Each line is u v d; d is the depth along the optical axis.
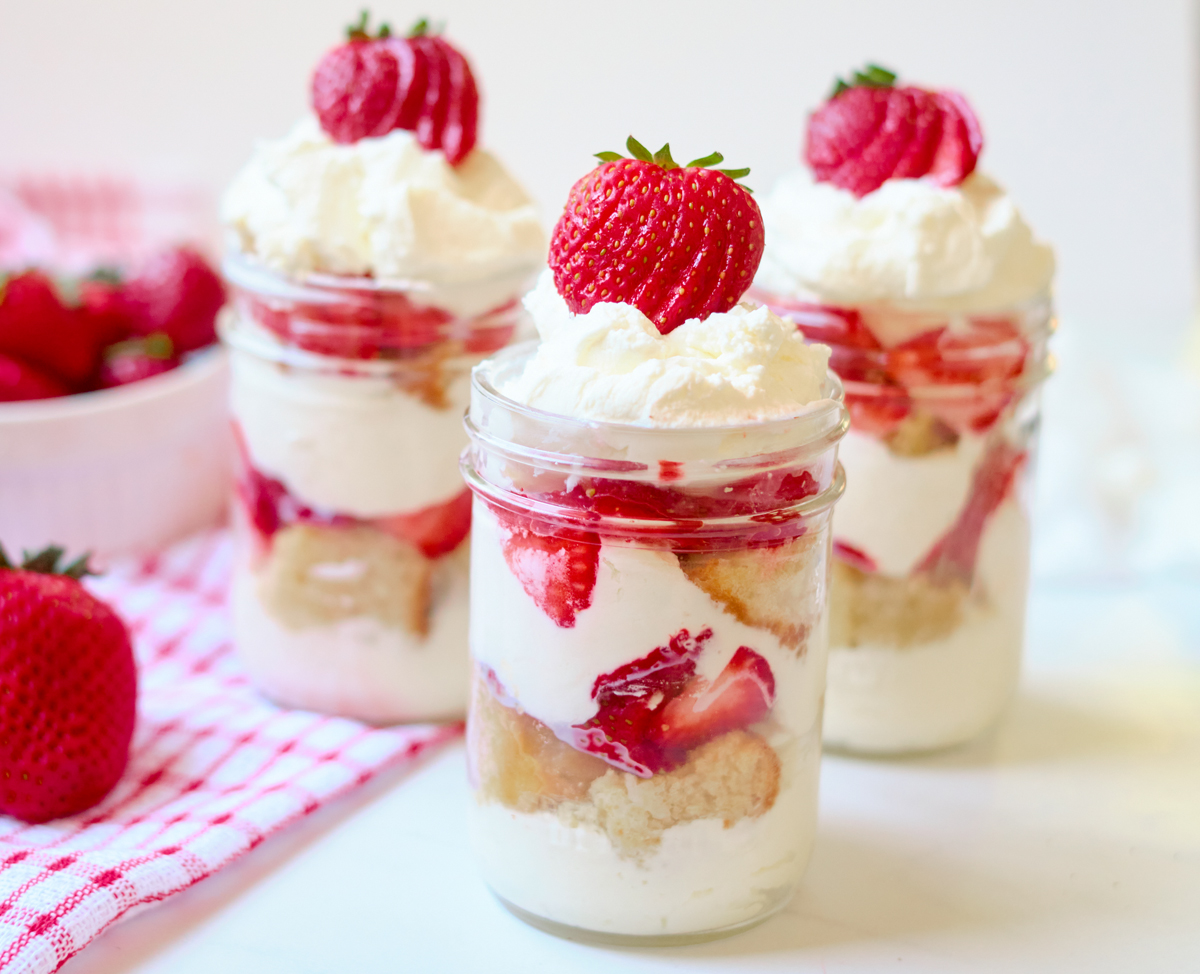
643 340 0.46
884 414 0.52
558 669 0.46
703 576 0.45
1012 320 0.53
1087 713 0.58
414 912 0.49
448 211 0.54
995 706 0.55
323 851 0.51
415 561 0.55
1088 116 1.04
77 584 0.53
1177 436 0.77
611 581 0.46
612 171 0.47
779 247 0.53
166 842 0.50
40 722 0.51
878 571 0.53
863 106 0.54
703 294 0.47
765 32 1.03
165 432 0.68
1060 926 0.49
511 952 0.48
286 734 0.56
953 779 0.55
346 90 0.55
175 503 0.70
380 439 0.54
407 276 0.53
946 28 1.02
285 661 0.57
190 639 0.62
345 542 0.55
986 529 0.54
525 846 0.48
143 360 0.72
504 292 0.55
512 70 1.05
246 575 0.57
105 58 1.08
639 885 0.47
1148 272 1.08
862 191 0.54
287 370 0.54
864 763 0.55
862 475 0.53
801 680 0.47
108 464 0.67
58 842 0.51
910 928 0.49
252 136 1.09
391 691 0.56
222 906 0.49
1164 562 0.66
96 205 0.99
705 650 0.46
